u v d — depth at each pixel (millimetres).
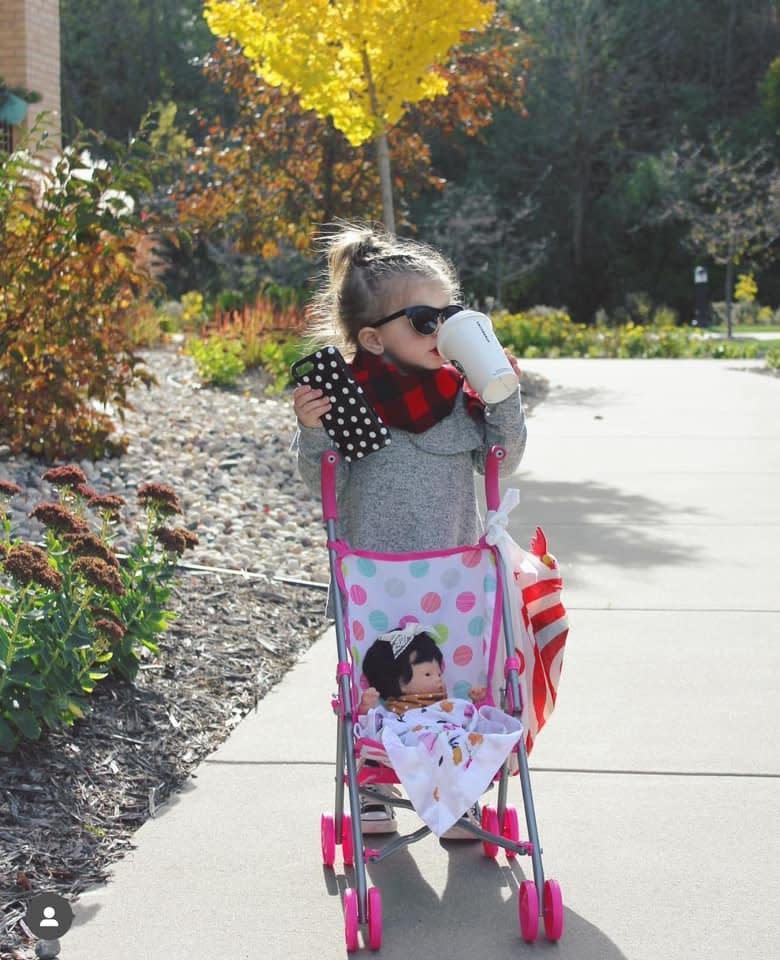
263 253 20391
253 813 3979
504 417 3574
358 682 3502
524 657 3564
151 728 4539
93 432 8781
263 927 3316
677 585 6664
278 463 9648
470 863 3707
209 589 6207
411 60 13516
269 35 13539
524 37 20781
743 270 49375
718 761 4375
